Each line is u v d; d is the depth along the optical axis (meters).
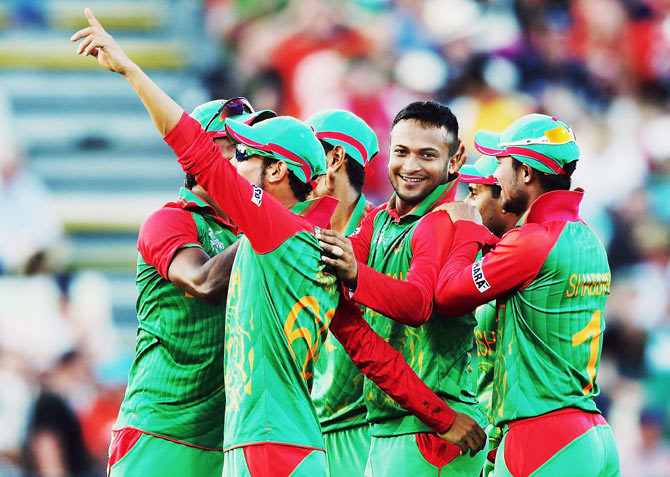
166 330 15.49
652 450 34.81
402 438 15.27
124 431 15.63
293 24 42.59
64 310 36.66
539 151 15.17
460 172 16.94
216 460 15.77
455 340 15.31
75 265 39.62
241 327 13.79
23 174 40.72
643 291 38.31
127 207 41.41
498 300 15.41
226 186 13.47
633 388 36.06
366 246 15.91
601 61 43.59
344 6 42.88
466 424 14.72
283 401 13.58
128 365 36.09
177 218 15.30
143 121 44.34
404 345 15.32
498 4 43.31
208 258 14.95
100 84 45.28
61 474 33.00
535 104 41.62
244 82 42.28
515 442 14.79
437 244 14.97
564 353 14.85
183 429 15.52
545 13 43.62
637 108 43.41
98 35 13.40
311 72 40.91
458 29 42.91
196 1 46.56
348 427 16.67
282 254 13.70
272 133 14.18
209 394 15.61
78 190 41.94
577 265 14.95
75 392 34.25
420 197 15.25
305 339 13.81
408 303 14.27
